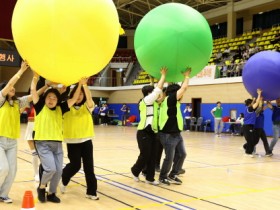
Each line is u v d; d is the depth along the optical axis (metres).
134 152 8.97
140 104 5.22
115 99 25.16
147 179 5.25
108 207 4.03
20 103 4.18
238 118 15.52
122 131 17.19
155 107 5.19
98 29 3.26
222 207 4.13
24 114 21.03
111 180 5.48
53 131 4.03
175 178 5.33
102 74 26.36
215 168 6.81
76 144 4.34
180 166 5.37
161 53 4.45
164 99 5.21
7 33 11.94
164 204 4.20
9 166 4.08
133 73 26.19
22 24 3.29
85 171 4.38
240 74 16.52
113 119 24.42
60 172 4.13
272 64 6.89
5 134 3.98
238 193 4.84
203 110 18.30
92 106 4.36
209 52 4.63
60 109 4.16
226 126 16.89
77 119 4.29
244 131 8.61
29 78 18.95
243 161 7.80
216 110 15.32
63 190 4.61
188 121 18.36
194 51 4.44
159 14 4.57
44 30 3.17
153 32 4.48
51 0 3.18
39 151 4.01
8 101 4.05
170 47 4.39
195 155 8.66
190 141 12.45
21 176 5.60
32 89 3.99
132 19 28.12
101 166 6.75
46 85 4.18
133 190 4.87
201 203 4.29
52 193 4.21
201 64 4.65
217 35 25.95
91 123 4.37
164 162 5.21
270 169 6.80
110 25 3.37
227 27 23.27
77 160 4.41
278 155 8.98
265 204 4.30
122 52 29.05
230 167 6.96
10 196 4.40
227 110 16.88
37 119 4.05
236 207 4.14
